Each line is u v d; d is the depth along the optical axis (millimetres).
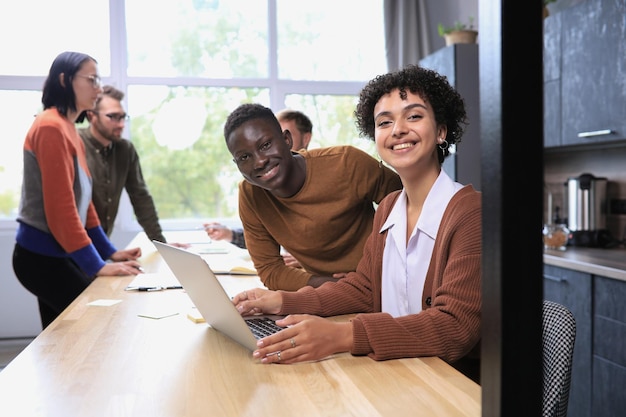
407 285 1440
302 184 1836
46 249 2600
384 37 5059
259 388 1023
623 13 2742
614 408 2514
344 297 1568
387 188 1932
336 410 924
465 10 5164
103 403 966
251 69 5160
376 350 1160
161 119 5055
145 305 1710
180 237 3807
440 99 1392
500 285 546
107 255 2816
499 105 535
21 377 1092
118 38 4926
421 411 915
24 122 4887
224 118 5137
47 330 1430
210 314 1353
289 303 1515
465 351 1229
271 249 1938
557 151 3680
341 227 1896
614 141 2910
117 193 3666
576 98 3102
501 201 540
